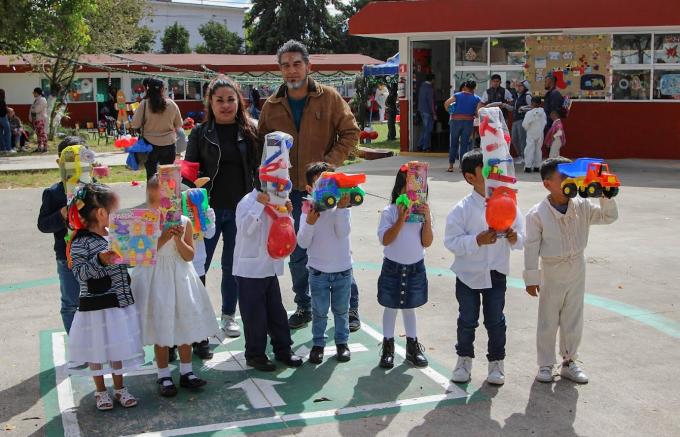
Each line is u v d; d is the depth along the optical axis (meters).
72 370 4.33
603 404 4.34
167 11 62.41
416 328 5.41
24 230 9.45
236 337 5.57
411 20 15.39
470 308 4.57
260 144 5.47
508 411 4.25
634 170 13.66
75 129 27.12
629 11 13.96
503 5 14.77
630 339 5.42
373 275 7.24
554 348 4.66
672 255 7.76
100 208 4.16
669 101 14.66
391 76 22.77
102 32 24.88
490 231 4.29
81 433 3.99
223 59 32.66
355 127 5.82
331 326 5.83
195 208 4.66
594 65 15.02
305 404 4.36
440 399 4.42
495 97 15.02
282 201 4.67
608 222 4.52
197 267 5.09
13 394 4.52
